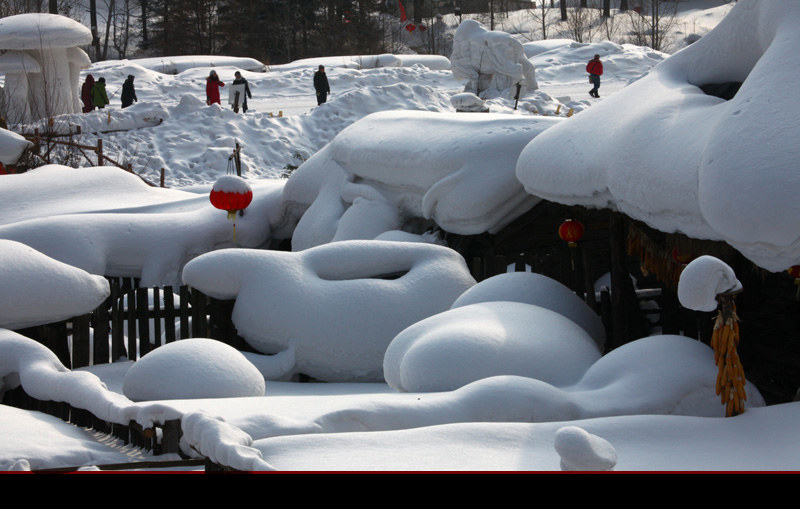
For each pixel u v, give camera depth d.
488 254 11.80
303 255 10.30
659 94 8.63
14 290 9.61
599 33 55.94
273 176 24.55
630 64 38.19
